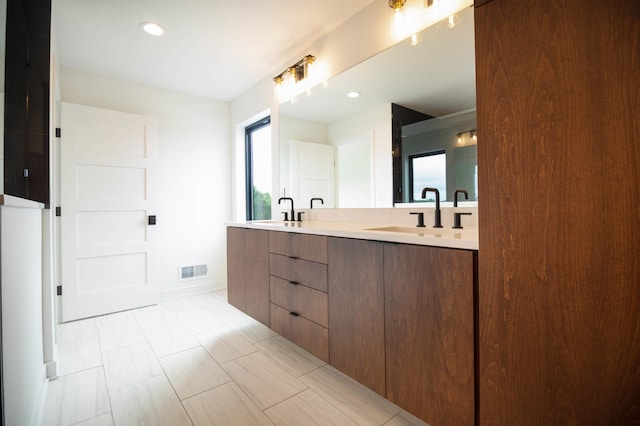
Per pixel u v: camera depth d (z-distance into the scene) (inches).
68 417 53.4
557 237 31.7
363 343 54.6
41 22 68.6
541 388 33.1
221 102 142.0
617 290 28.3
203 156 136.4
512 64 34.3
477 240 39.4
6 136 65.4
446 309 41.9
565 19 30.6
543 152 32.4
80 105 103.9
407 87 72.6
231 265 99.6
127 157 112.8
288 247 73.4
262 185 138.6
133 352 78.0
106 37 89.2
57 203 100.0
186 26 85.0
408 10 71.1
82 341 84.7
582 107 29.8
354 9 80.3
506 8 34.7
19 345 40.2
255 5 76.9
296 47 97.3
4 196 32.4
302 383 63.7
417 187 72.0
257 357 75.1
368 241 53.3
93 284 105.5
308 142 99.7
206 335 88.7
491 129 36.3
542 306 32.9
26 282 45.6
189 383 63.9
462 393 40.4
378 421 52.2
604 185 28.8
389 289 49.8
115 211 110.3
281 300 76.2
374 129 80.6
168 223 126.9
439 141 67.3
